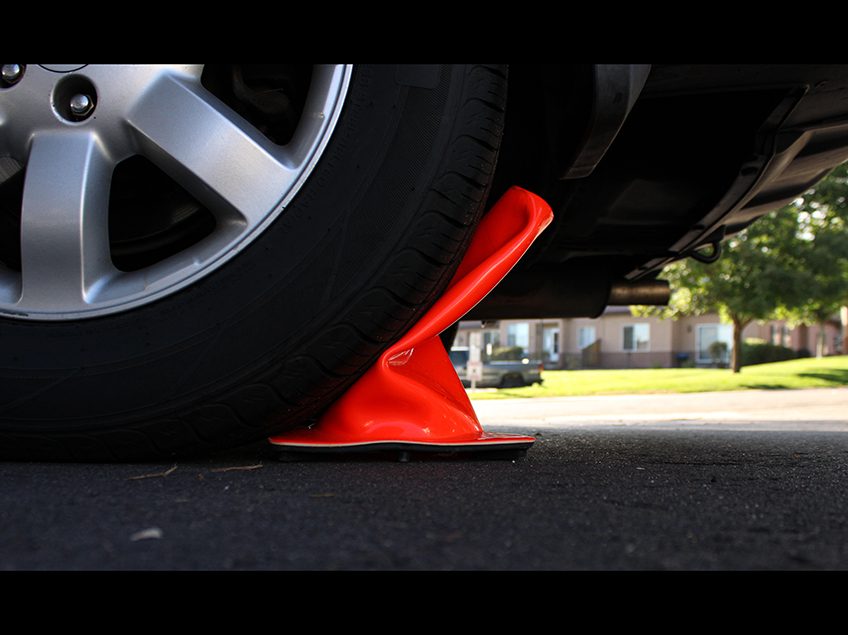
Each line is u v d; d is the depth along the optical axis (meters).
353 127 1.38
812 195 12.39
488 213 1.58
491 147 1.40
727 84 1.57
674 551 0.79
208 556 0.76
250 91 1.48
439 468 1.41
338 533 0.84
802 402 9.85
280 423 1.45
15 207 1.53
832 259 14.78
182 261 1.42
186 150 1.38
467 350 19.08
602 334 31.66
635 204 2.13
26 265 1.42
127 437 1.41
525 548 0.79
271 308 1.38
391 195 1.38
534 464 1.51
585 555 0.77
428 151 1.38
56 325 1.42
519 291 2.54
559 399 12.44
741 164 1.88
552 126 1.55
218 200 1.39
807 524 0.94
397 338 1.46
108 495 1.08
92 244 1.42
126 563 0.73
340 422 1.51
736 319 17.02
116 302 1.41
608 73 1.35
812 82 1.60
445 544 0.80
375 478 1.26
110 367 1.40
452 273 1.47
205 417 1.39
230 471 1.34
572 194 1.85
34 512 0.95
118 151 1.43
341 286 1.37
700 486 1.25
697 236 2.26
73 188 1.40
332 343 1.38
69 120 1.42
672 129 1.86
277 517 0.93
